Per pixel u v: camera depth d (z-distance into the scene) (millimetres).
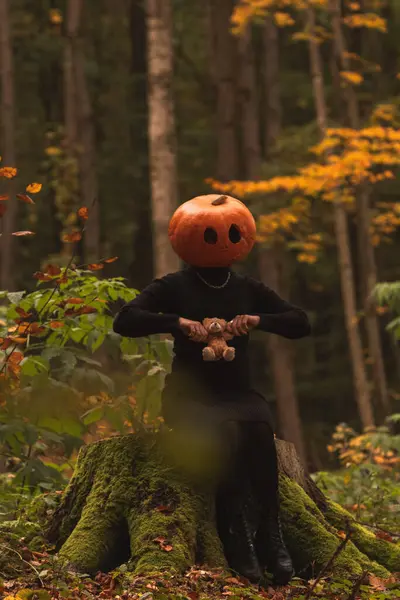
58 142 27516
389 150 17703
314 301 30922
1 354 6582
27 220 27250
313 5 19891
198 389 5363
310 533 5594
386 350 27141
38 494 6523
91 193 26266
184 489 5465
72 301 6055
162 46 15180
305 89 27641
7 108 25500
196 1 29234
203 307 5395
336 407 29078
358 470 8344
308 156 20922
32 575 4961
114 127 29484
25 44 29469
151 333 5297
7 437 6254
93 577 5324
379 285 10055
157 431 6055
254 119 23547
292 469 5930
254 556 5301
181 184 27391
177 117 28750
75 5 27219
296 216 19672
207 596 4730
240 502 5391
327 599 4895
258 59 29734
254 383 30000
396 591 5141
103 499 5547
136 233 29703
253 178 23125
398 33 27000
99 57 30062
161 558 5152
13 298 6434
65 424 6586
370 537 5902
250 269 29016
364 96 22828
